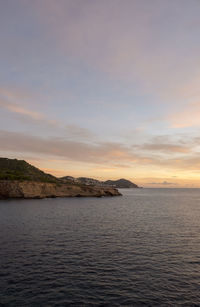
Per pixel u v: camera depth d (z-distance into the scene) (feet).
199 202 378.53
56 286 59.88
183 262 78.69
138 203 336.70
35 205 269.23
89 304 51.52
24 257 81.25
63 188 451.94
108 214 202.59
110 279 64.54
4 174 421.18
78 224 148.36
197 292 57.67
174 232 126.72
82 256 83.46
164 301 53.16
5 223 147.64
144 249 93.30
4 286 59.26
